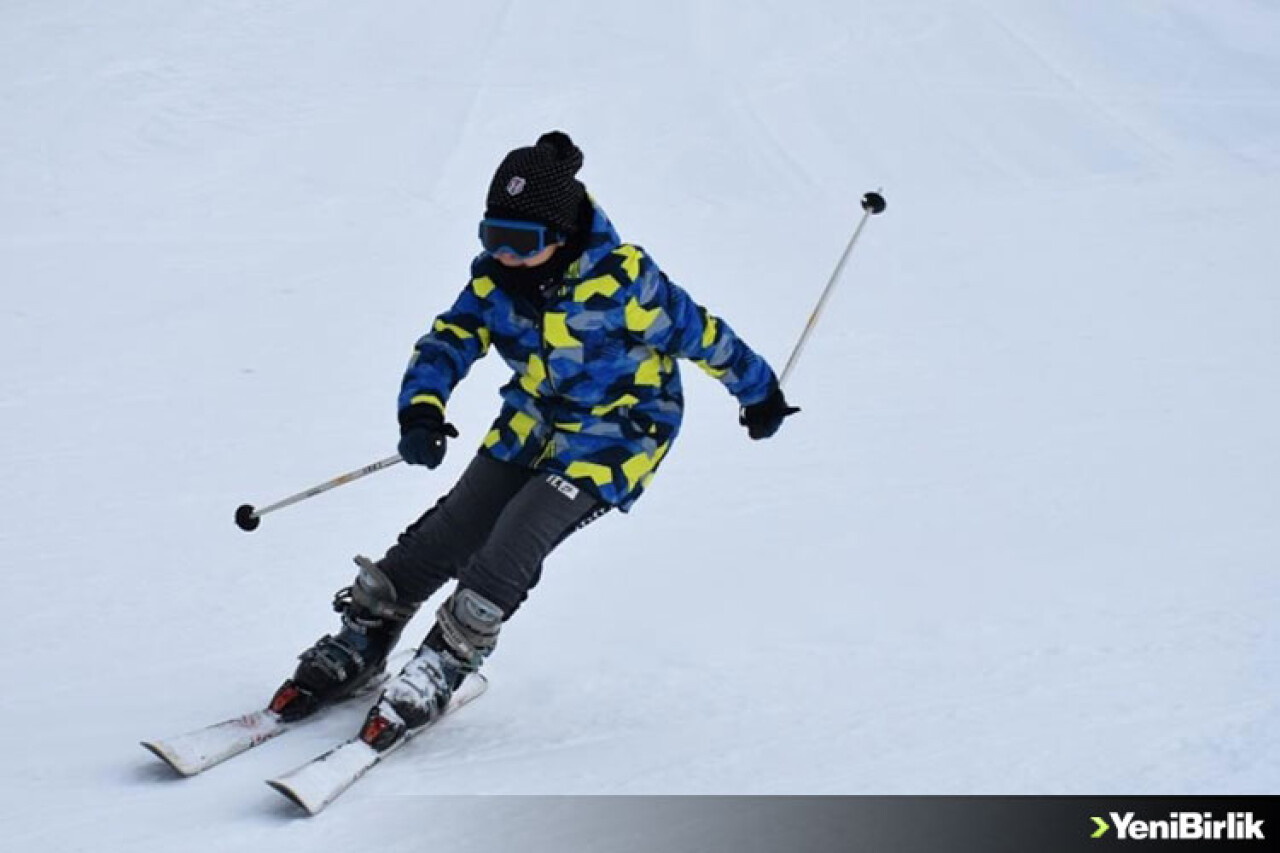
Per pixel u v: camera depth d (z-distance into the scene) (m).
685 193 50.28
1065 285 38.16
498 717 13.91
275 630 16.89
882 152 55.12
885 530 20.44
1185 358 31.28
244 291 37.56
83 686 14.88
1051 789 11.69
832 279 15.30
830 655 15.40
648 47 63.25
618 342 12.77
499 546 12.73
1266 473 22.95
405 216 45.94
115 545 20.34
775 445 25.41
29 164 47.91
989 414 27.11
